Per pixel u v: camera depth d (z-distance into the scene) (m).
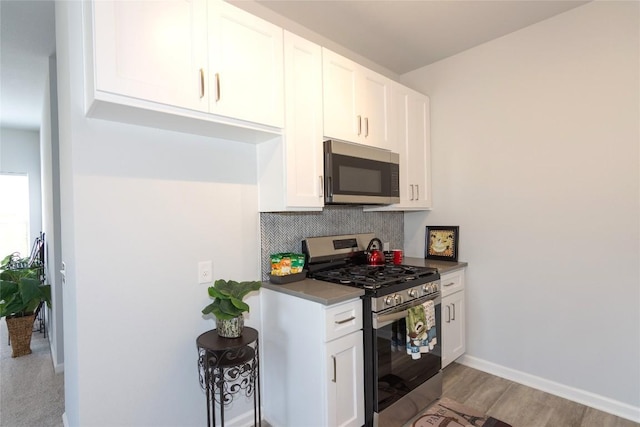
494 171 2.65
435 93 3.00
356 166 2.27
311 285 2.01
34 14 2.32
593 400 2.19
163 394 1.76
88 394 1.54
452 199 2.91
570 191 2.28
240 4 2.08
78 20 1.49
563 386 2.32
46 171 3.59
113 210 1.60
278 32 1.85
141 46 1.35
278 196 1.97
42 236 4.34
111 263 1.60
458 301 2.70
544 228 2.40
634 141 2.04
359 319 1.88
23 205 5.52
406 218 3.28
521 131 2.50
